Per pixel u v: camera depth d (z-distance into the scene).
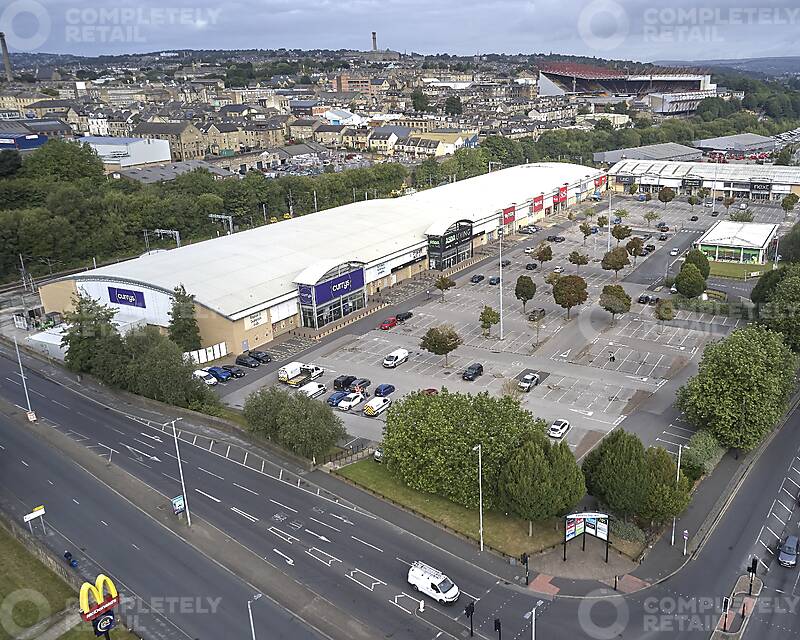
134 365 98.75
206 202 198.00
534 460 63.69
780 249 157.12
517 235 192.62
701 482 74.44
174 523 70.75
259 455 84.00
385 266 145.75
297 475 79.12
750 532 66.25
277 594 60.00
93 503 74.94
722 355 79.75
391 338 119.31
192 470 81.12
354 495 74.69
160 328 119.19
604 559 63.03
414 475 71.25
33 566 65.50
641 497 63.72
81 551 66.75
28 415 94.75
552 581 60.34
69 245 171.12
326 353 113.62
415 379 102.44
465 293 142.38
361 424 90.25
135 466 82.44
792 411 90.06
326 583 61.16
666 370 102.50
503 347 113.56
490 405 71.88
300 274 125.12
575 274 153.25
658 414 89.25
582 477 65.81
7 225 161.00
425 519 69.88
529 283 126.00
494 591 59.38
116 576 62.97
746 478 75.56
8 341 126.75
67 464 83.38
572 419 88.69
